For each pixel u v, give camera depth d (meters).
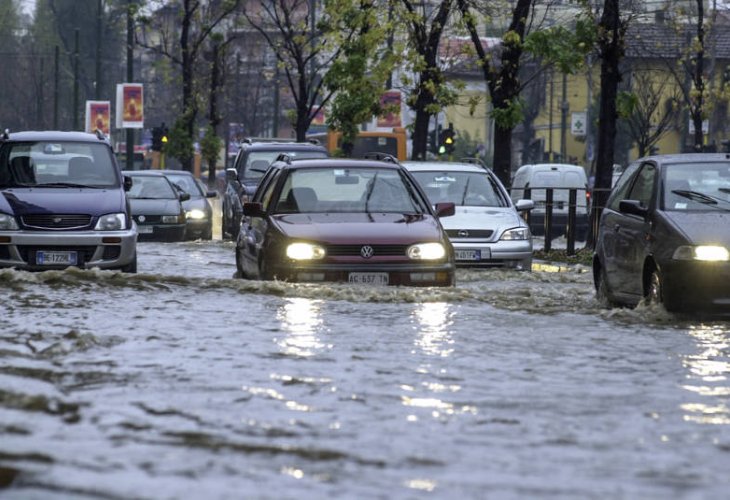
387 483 10.11
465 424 12.77
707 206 25.58
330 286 26.62
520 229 39.38
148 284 26.31
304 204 29.69
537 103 161.25
